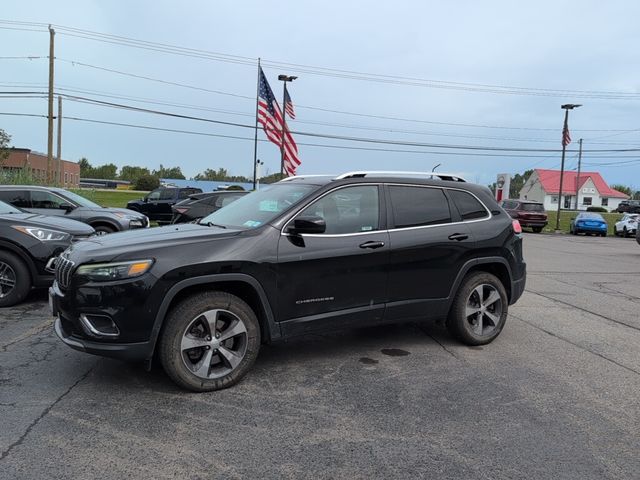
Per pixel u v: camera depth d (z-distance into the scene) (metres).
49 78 29.05
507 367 4.91
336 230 4.65
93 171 142.38
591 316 7.18
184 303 4.04
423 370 4.77
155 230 4.68
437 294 5.17
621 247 21.80
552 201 79.75
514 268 5.72
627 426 3.72
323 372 4.66
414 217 5.10
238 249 4.18
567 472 3.09
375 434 3.51
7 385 4.22
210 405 3.91
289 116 26.94
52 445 3.27
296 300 4.43
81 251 4.14
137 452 3.21
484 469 3.10
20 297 6.82
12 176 22.17
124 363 4.77
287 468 3.07
